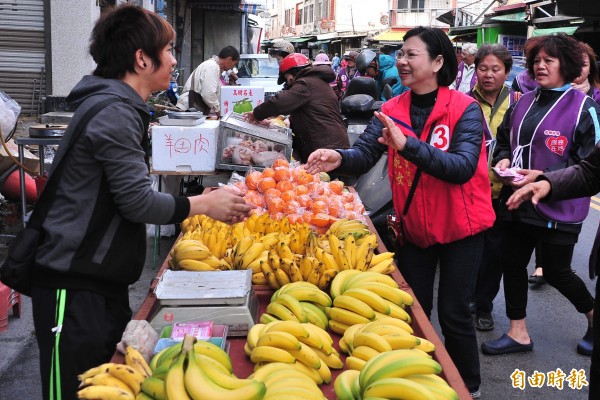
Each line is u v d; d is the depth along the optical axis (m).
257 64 17.88
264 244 3.26
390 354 1.95
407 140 2.92
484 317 4.96
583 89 5.53
